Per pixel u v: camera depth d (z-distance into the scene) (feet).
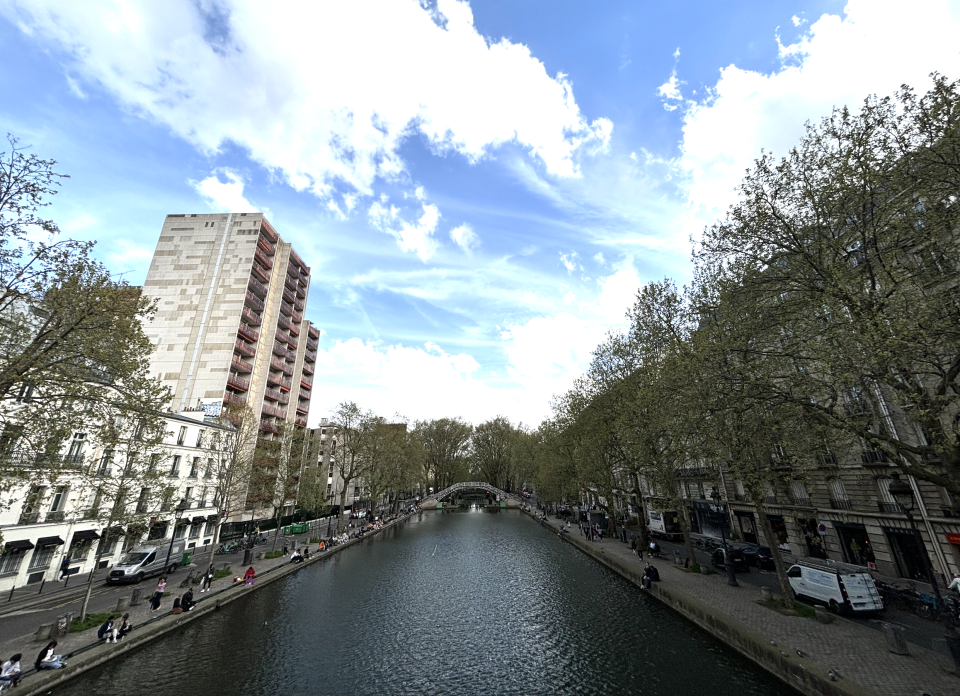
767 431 51.19
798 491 101.81
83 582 95.30
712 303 57.41
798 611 58.95
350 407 177.99
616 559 105.40
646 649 58.13
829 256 46.32
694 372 53.57
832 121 44.14
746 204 50.96
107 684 51.08
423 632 69.21
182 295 209.05
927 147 37.60
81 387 49.83
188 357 197.98
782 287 49.39
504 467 390.83
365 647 63.21
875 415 41.70
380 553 142.51
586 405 125.49
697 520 148.05
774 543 63.67
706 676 49.06
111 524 64.80
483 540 168.96
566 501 249.14
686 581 82.28
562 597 86.53
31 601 80.02
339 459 185.26
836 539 90.74
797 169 47.26
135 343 55.67
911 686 37.17
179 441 130.21
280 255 240.12
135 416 63.52
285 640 65.67
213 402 189.78
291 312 255.50
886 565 80.12
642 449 92.07
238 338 205.77
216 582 92.99
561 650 60.49
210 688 50.75
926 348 34.76
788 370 50.16
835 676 39.29
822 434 46.65
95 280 51.37
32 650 54.80
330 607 82.43
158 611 72.28
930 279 40.50
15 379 45.16
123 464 76.13
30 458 51.90
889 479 79.66
